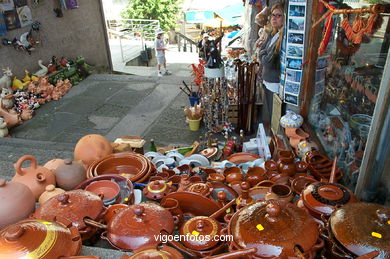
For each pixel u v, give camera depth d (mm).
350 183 3205
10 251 1557
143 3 22312
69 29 10289
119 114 7547
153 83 9375
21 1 8367
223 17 14234
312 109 4387
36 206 2723
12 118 6934
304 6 3832
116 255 1908
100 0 11758
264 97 6215
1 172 4520
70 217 2119
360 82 3176
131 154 3580
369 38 2984
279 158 3361
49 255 1594
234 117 6449
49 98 8328
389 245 1604
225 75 6453
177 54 16641
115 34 18469
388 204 2619
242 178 3143
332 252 1743
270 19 5000
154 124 6984
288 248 1627
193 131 6590
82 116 7504
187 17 17938
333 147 3738
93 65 11734
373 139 2504
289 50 4188
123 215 2082
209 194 2676
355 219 1760
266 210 1784
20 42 8359
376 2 2885
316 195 2152
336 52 3689
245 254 1558
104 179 2963
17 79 8289
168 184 2934
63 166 3002
